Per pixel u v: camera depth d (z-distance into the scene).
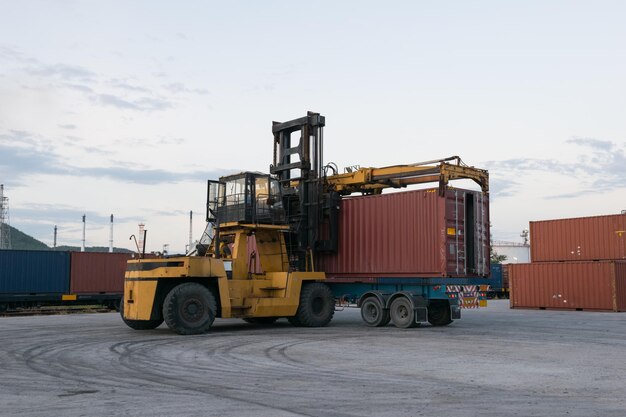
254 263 18.36
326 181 20.52
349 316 23.47
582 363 10.52
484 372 9.50
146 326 16.91
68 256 29.50
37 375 9.19
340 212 19.41
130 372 9.48
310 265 19.12
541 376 9.13
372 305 18.30
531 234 32.34
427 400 7.36
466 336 15.26
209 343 13.51
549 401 7.30
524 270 31.30
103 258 30.48
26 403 7.19
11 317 23.80
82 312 29.42
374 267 18.39
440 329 17.39
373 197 18.67
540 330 17.22
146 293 15.67
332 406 7.02
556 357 11.30
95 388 8.13
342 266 19.19
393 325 18.91
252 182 17.48
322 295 18.39
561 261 30.89
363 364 10.34
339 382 8.61
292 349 12.44
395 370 9.70
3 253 27.72
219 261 16.30
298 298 17.89
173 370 9.70
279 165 20.20
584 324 19.73
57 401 7.30
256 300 17.08
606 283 27.88
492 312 28.00
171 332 16.09
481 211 18.19
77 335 15.29
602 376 9.13
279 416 6.51
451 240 17.16
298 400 7.36
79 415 6.58
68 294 29.25
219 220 17.73
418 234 17.53
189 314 15.41
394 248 18.00
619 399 7.42
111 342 13.65
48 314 27.70
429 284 17.19
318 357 11.23
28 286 28.23
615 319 22.44
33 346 12.88
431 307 18.98
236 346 12.95
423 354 11.69
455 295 17.17
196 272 15.70
